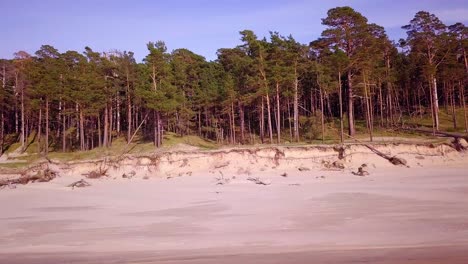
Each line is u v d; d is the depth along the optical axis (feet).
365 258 34.42
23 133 215.92
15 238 56.49
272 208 74.69
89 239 54.08
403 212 64.59
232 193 99.09
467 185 96.94
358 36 181.16
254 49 184.24
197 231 56.85
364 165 136.67
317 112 213.87
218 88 207.31
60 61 207.92
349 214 64.80
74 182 127.75
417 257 33.96
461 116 240.12
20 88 215.31
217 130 217.15
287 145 148.97
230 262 35.09
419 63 213.66
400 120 236.63
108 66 211.61
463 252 35.70
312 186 104.73
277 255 38.06
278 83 180.86
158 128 189.88
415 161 140.87
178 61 217.56
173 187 115.14
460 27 226.17
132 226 63.21
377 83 217.15
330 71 178.40
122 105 236.84
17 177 146.82
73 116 228.84
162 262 36.63
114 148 192.44
